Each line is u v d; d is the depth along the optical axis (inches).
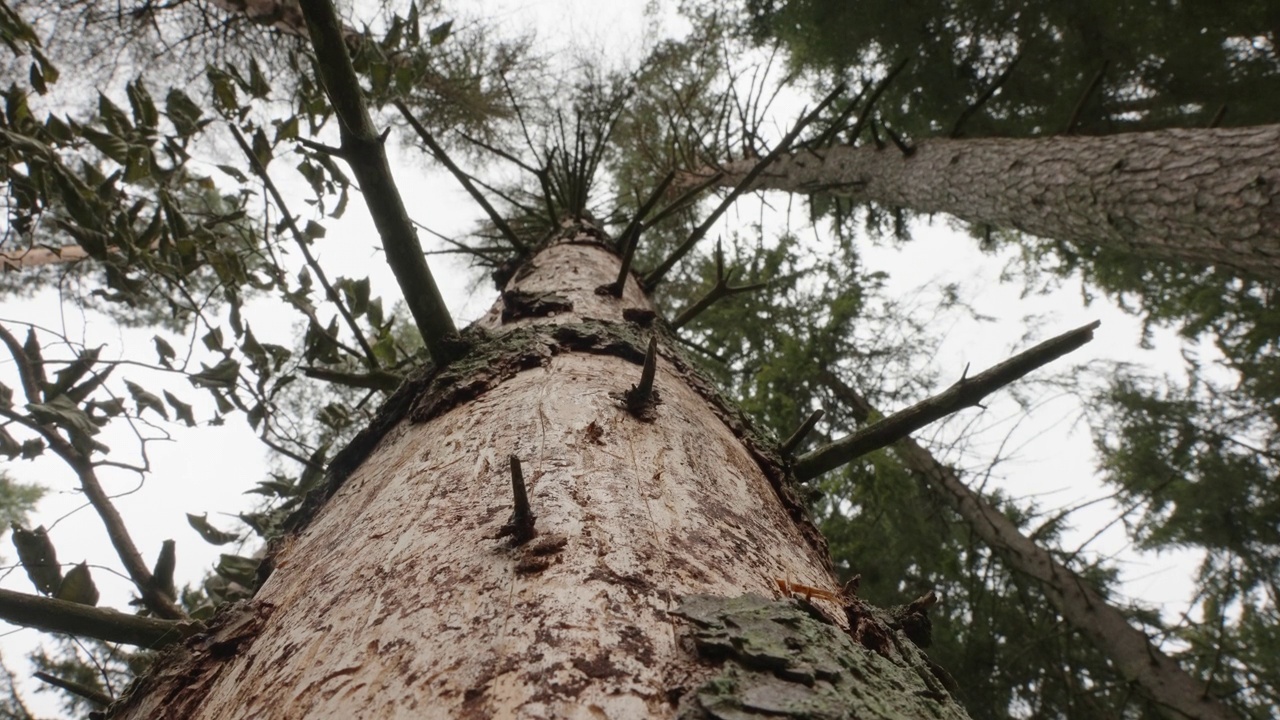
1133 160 124.9
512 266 118.3
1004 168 155.8
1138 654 176.1
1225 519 212.8
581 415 40.6
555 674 21.2
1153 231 118.8
